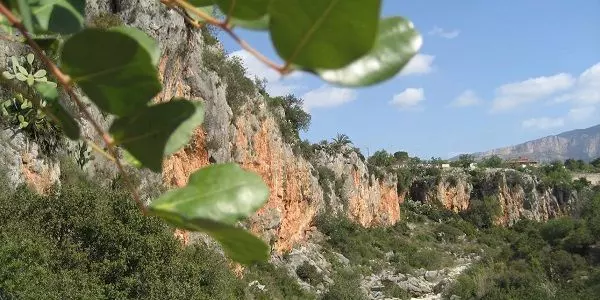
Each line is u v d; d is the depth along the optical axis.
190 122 0.91
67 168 16.30
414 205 77.50
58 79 0.77
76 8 0.99
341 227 50.75
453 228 71.44
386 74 0.72
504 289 40.00
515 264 46.69
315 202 46.75
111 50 0.74
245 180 0.91
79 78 0.77
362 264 48.34
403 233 65.62
